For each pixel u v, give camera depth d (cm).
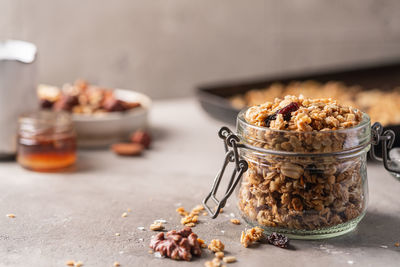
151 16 118
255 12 126
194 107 103
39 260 55
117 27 116
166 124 92
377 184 69
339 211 56
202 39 124
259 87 106
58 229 60
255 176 57
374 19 130
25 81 77
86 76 116
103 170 75
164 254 56
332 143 55
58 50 112
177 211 64
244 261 55
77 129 81
